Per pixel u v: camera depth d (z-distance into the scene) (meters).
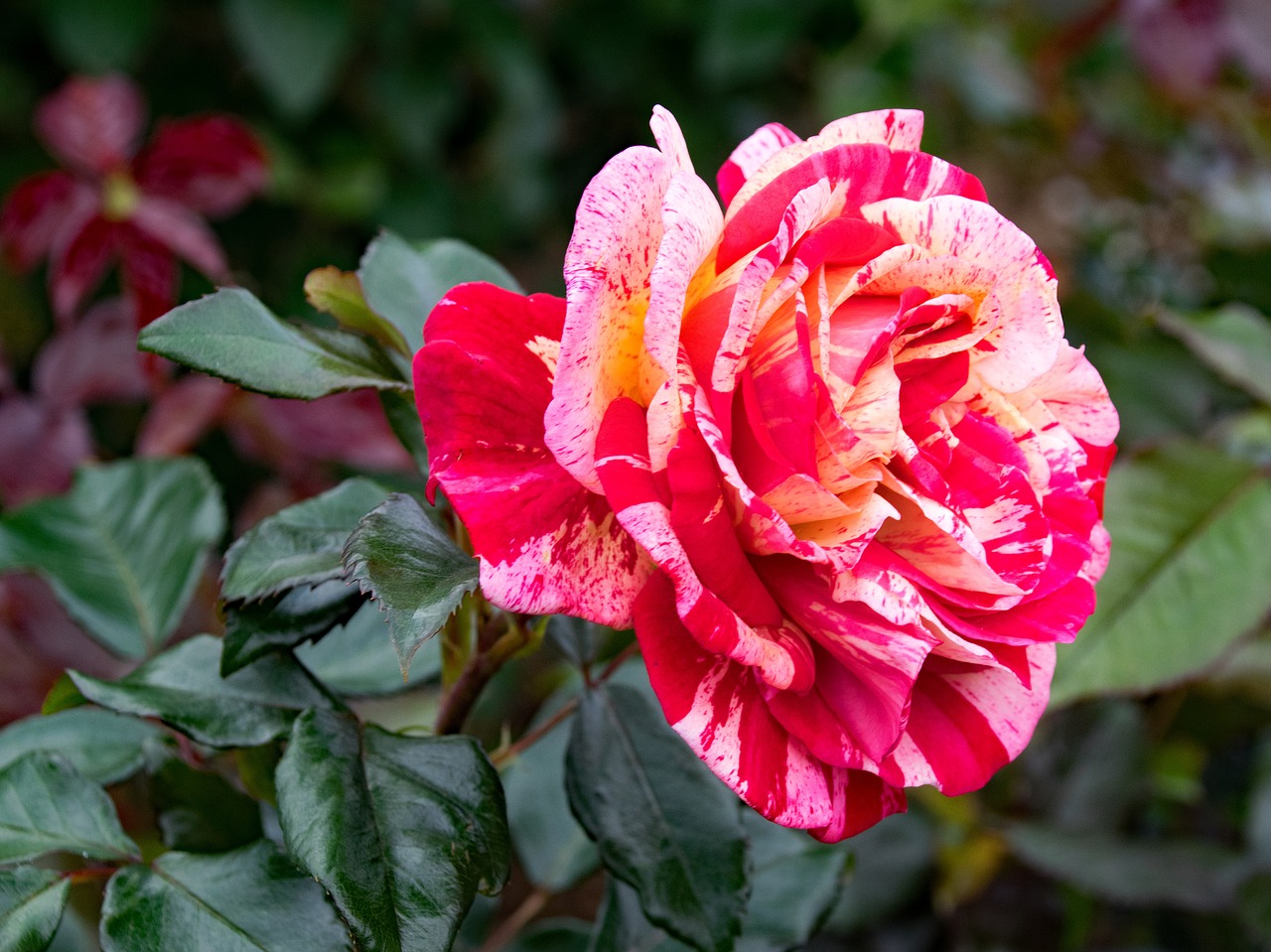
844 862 0.46
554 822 0.49
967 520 0.38
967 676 0.39
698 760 0.42
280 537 0.40
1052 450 0.39
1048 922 0.56
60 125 0.57
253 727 0.40
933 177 0.38
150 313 0.58
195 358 0.39
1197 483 0.51
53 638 0.54
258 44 0.75
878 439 0.37
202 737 0.39
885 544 0.38
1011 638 0.38
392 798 0.38
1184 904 0.52
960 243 0.38
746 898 0.41
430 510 0.39
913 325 0.38
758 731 0.37
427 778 0.39
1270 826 0.55
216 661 0.41
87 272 0.58
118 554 0.49
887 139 0.39
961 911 0.56
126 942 0.38
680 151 0.37
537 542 0.36
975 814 0.56
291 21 0.75
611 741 0.42
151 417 0.57
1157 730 0.58
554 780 0.50
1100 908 0.61
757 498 0.35
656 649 0.36
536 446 0.37
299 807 0.38
